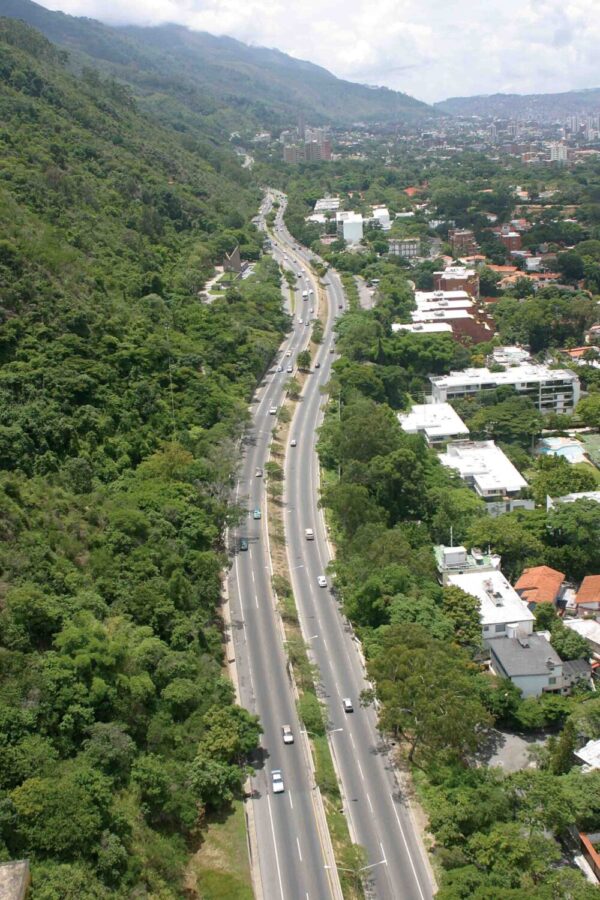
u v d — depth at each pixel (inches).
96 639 4958.2
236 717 5123.0
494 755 5398.6
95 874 3895.2
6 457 6535.4
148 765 4559.5
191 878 4340.6
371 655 5777.6
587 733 5369.1
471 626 6136.8
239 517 7534.5
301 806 4849.9
